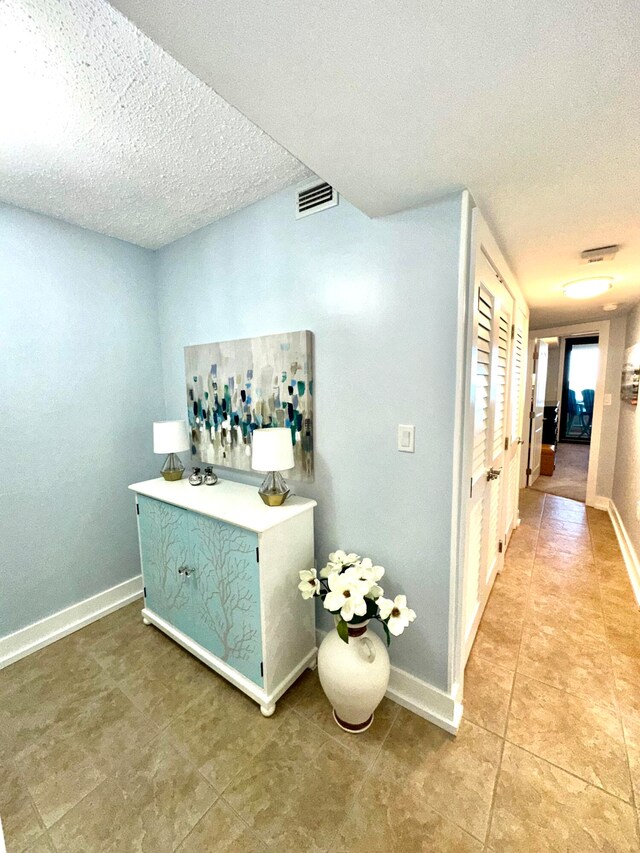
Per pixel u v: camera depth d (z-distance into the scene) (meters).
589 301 2.86
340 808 1.15
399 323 1.40
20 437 1.87
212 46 0.65
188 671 1.74
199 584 1.71
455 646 1.42
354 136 0.92
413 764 1.28
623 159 1.01
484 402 1.70
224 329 2.07
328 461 1.68
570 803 1.14
